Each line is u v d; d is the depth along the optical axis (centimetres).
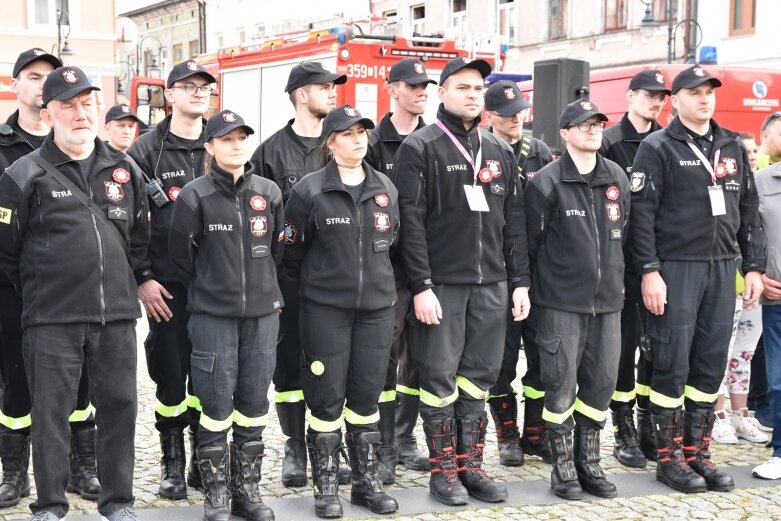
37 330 434
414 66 569
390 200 499
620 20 2184
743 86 1209
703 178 540
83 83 435
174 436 519
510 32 2489
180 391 519
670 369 544
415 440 590
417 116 584
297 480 536
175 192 516
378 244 493
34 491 523
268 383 483
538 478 559
